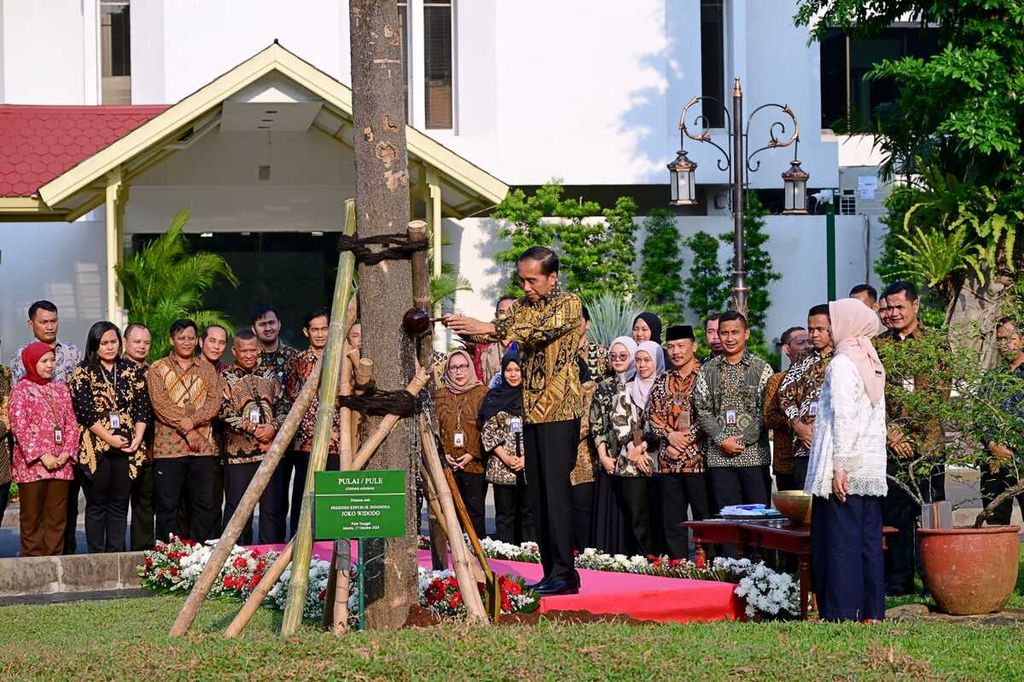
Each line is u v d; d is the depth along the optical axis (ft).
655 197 86.58
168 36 78.54
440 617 27.89
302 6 80.07
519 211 76.07
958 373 33.65
